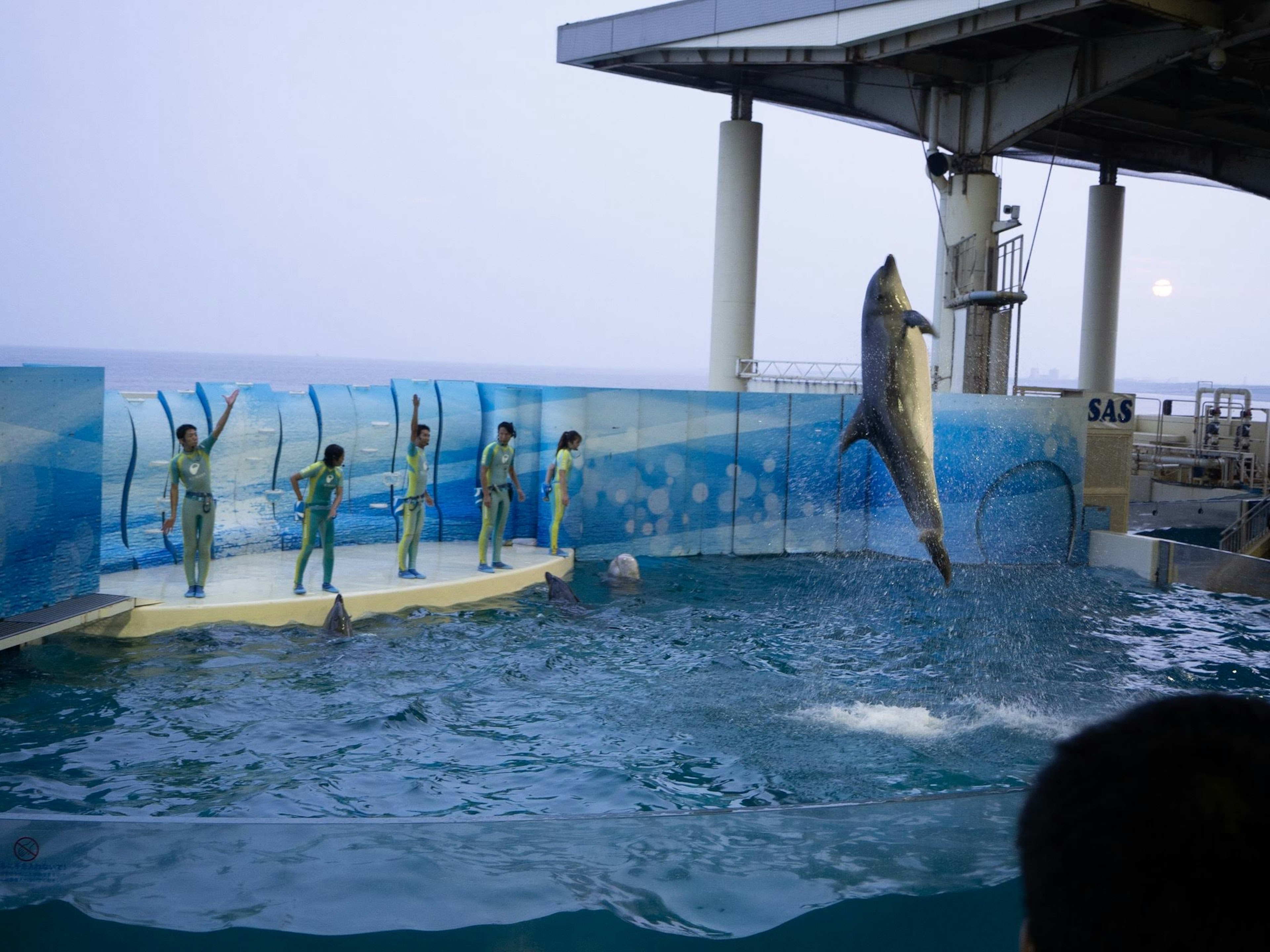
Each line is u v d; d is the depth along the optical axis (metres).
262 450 15.17
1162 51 20.28
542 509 17.08
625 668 10.84
